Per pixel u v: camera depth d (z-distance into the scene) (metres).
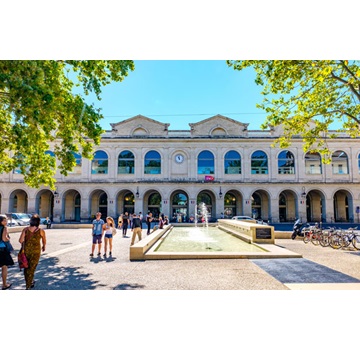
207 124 37.97
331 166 36.88
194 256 10.33
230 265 9.23
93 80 12.05
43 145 14.33
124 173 37.28
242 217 31.52
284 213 39.47
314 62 10.12
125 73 11.97
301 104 12.99
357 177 36.44
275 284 7.01
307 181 36.19
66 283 7.20
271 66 11.19
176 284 7.06
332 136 15.02
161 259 10.29
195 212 35.88
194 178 36.81
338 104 12.98
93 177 37.19
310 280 7.38
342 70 11.87
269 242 14.25
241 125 37.91
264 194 39.00
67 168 13.05
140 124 38.09
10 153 31.31
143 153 37.47
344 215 39.34
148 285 6.97
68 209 39.44
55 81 9.79
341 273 8.13
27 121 8.73
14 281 7.53
